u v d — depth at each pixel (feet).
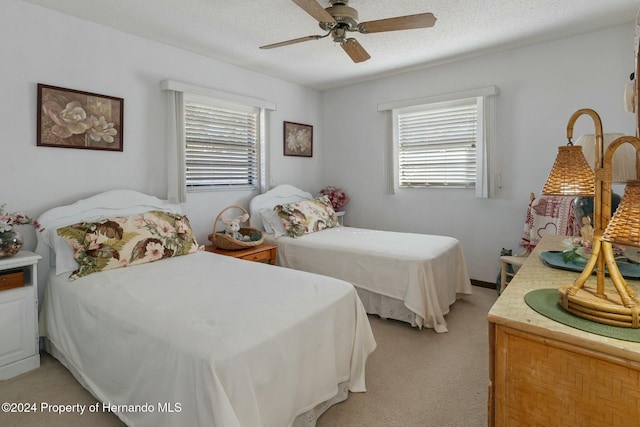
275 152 13.84
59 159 8.41
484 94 11.30
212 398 3.83
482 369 7.16
